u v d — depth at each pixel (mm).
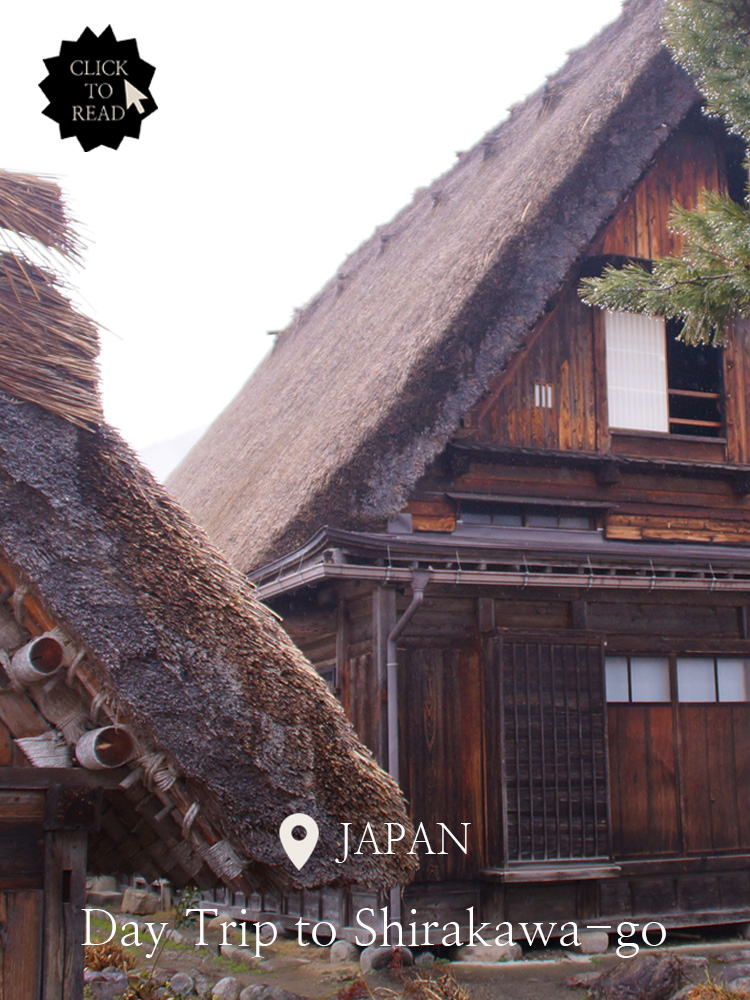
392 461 7633
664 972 5902
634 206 9062
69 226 3232
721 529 9102
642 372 9008
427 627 7652
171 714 2959
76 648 2934
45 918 2820
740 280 5465
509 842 7262
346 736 3281
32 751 2910
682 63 5941
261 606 3314
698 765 8273
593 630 7996
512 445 8250
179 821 3111
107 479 3031
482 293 7953
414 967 6816
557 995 6066
